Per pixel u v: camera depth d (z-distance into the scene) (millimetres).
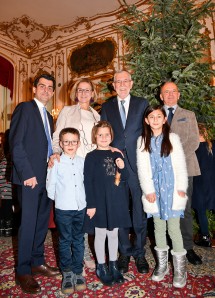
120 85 2494
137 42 3352
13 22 7273
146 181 2135
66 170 2068
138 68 3035
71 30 7586
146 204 2143
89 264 2402
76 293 1959
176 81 2861
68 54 7738
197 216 3025
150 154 2184
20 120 2117
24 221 2055
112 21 6934
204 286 2010
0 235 3736
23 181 2018
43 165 2193
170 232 2092
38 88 2299
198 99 2920
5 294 1975
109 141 2219
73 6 6699
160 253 2127
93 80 7062
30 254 2086
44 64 8188
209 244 2848
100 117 2613
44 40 8039
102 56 7035
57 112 7488
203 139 2893
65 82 7668
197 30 3178
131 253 2373
